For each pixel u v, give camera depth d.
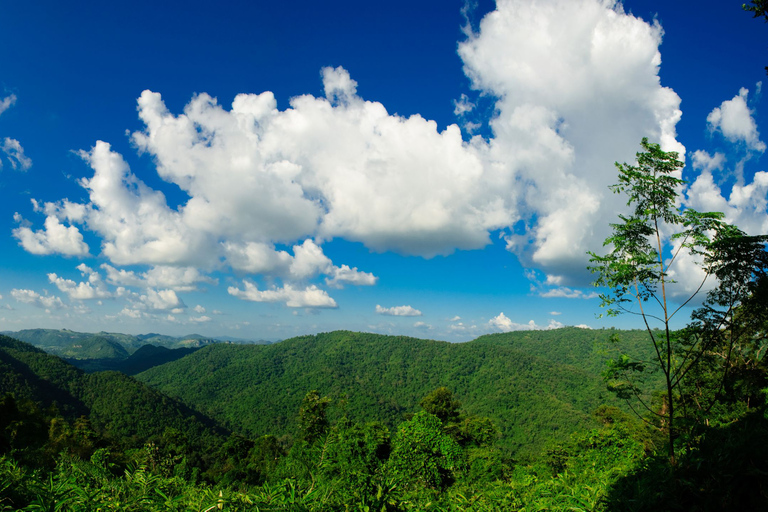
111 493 3.43
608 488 6.02
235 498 3.26
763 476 4.04
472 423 32.22
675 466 5.42
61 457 4.31
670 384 8.27
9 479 3.50
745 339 8.79
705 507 4.27
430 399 39.06
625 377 9.03
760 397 8.95
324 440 5.86
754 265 7.73
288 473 5.45
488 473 16.30
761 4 6.24
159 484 3.67
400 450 16.19
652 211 8.38
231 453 52.75
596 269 9.08
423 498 6.47
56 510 3.04
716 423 7.63
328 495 3.85
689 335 8.82
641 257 8.30
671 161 8.28
